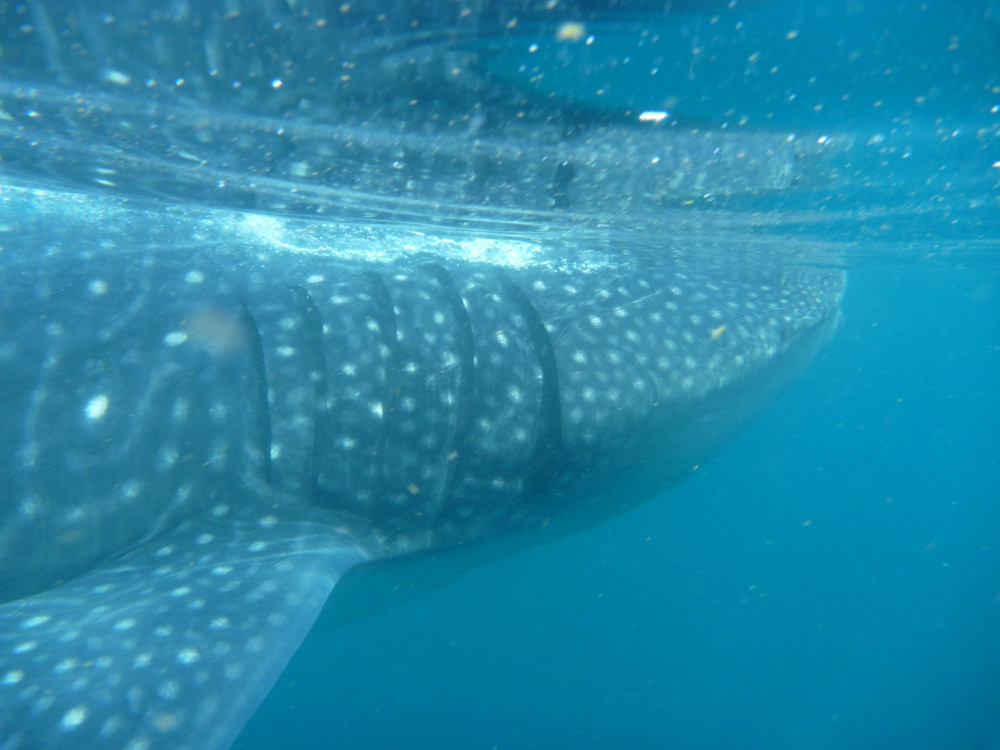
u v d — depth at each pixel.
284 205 5.88
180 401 3.55
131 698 2.23
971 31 3.32
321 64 3.38
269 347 3.83
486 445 4.37
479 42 3.25
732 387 5.67
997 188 7.21
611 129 4.57
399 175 5.32
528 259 5.14
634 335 5.10
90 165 4.93
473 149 4.82
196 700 2.29
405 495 4.20
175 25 3.00
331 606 4.78
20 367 3.31
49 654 2.44
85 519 3.23
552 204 6.21
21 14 2.90
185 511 3.50
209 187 5.40
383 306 4.21
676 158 5.26
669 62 3.59
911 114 4.62
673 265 6.47
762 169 5.75
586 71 3.64
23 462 3.15
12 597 3.02
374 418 4.00
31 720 2.10
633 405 4.89
